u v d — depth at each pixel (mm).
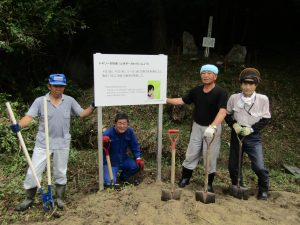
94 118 7449
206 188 4355
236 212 4188
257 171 4797
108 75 4582
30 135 6285
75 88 9078
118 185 4855
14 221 4148
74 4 9336
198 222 3852
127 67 4672
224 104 4586
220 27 12211
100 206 4230
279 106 8648
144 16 11617
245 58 10953
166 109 7945
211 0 11539
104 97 4598
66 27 8422
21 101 7781
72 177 5617
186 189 5008
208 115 4730
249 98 4645
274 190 5434
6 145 5832
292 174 6582
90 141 7129
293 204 4746
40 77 9227
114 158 5121
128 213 4027
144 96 4836
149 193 4562
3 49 7461
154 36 11102
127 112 7793
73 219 4008
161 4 10984
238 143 4852
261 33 12406
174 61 10211
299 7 11047
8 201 4617
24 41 7219
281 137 7934
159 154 5129
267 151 7363
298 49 12031
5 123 6246
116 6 10859
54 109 4238
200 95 4750
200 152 4969
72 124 7340
